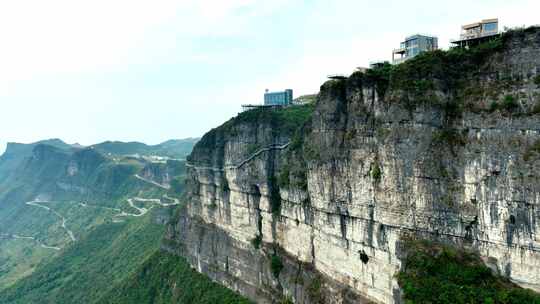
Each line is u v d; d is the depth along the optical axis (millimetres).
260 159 115875
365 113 75938
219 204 137375
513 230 58750
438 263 64062
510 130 59094
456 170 64750
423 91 66875
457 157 64500
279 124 114688
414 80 68125
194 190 153750
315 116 87500
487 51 63750
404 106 68188
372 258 77188
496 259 61125
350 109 79250
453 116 65812
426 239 67438
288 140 111562
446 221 65375
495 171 60156
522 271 58312
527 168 56906
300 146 103062
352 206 80000
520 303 56156
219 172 135000
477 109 63000
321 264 92250
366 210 77062
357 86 77438
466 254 63406
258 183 117062
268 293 111250
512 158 58438
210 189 141750
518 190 57719
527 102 58312
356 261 81062
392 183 70562
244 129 121688
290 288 101125
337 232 85250
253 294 117438
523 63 59531
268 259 112812
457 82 66562
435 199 65938
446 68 66875
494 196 60406
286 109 126625
